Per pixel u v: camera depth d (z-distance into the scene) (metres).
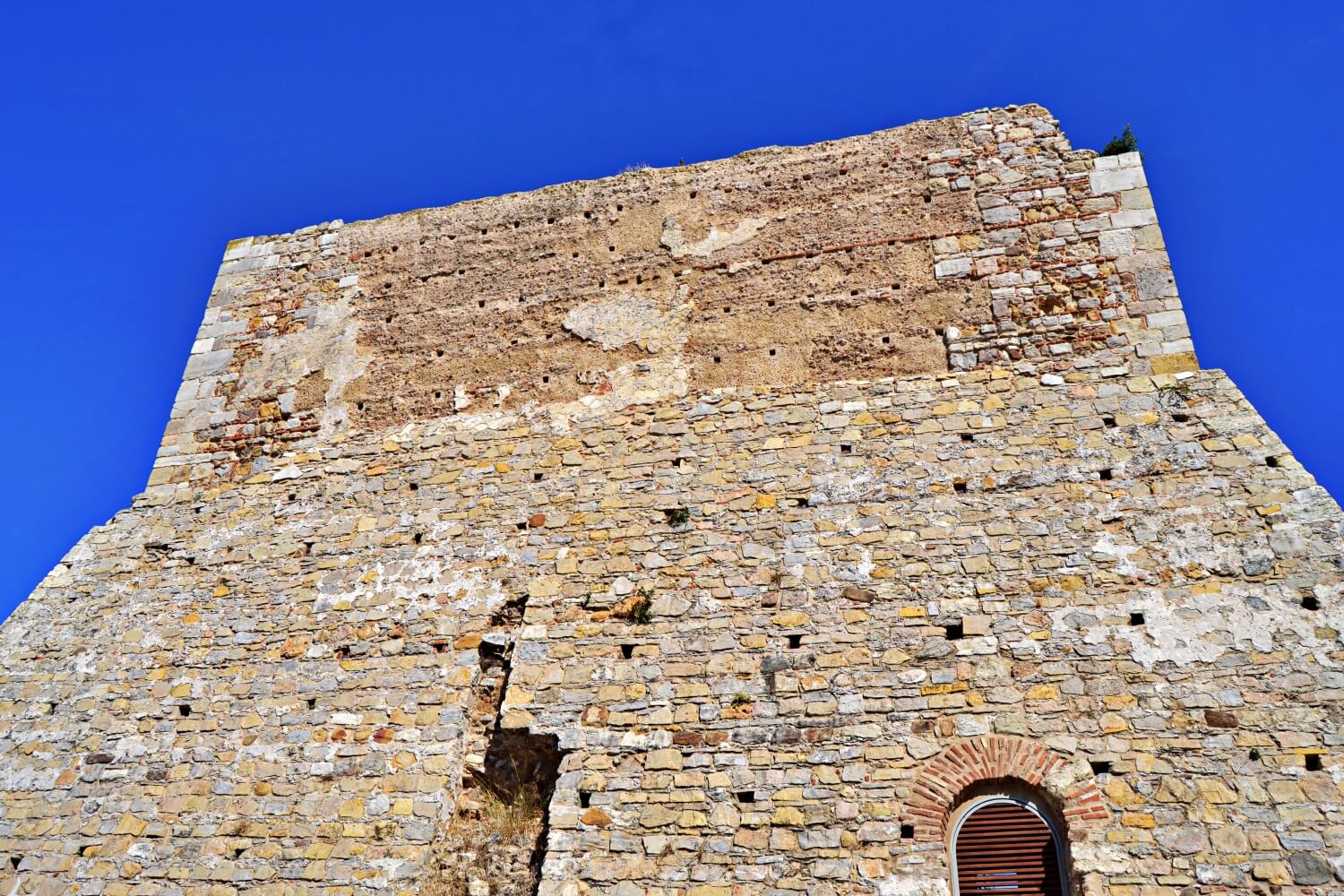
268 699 12.00
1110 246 12.84
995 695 10.12
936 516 11.31
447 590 12.29
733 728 10.48
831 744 10.18
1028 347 12.39
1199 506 10.77
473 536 12.64
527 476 12.96
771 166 14.63
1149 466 11.14
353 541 13.04
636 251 14.49
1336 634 9.78
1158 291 12.41
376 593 12.50
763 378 13.03
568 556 12.14
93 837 11.45
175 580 13.32
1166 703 9.77
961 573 10.89
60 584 13.62
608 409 13.29
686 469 12.43
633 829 10.09
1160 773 9.44
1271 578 10.20
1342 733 9.32
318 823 10.99
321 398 14.59
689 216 14.55
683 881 9.73
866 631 10.76
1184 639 10.06
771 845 9.75
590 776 10.49
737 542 11.69
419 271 15.27
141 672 12.60
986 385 12.17
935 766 9.88
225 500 13.95
